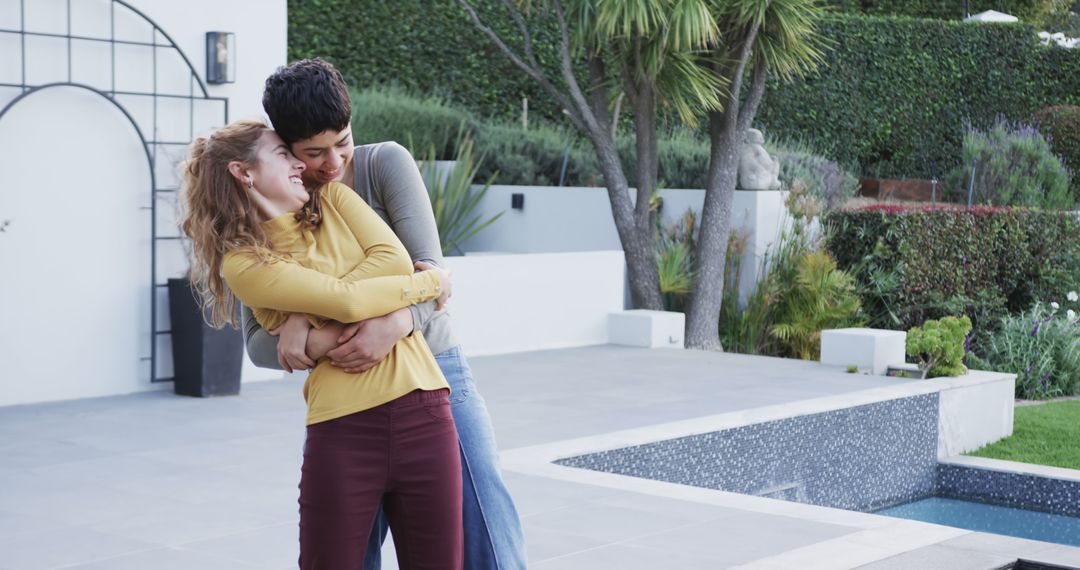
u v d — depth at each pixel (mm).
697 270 10797
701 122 14625
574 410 7031
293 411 6953
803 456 6895
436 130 13836
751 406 7168
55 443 6004
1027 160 14797
